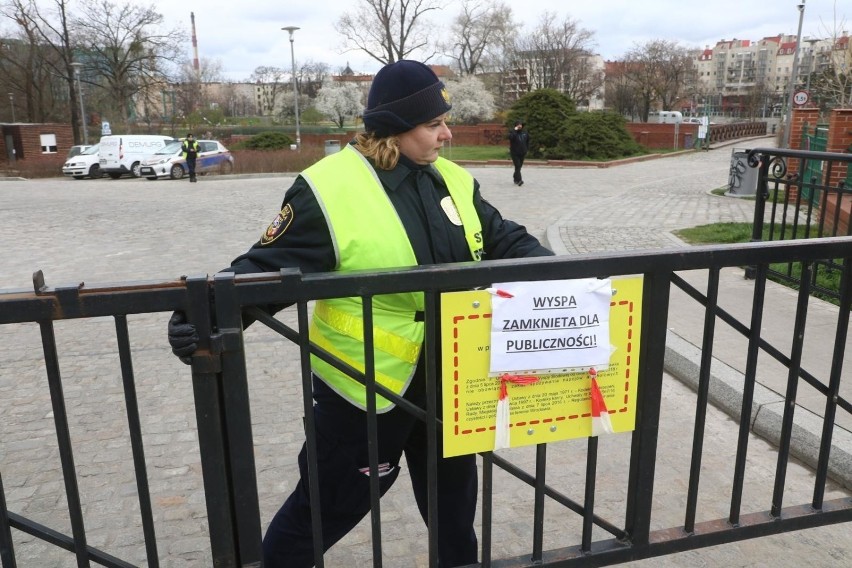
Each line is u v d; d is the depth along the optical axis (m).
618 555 2.01
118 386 4.47
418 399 1.92
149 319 5.90
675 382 4.26
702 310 5.16
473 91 55.78
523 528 2.83
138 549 2.75
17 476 3.34
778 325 4.76
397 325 1.82
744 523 2.13
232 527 1.69
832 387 2.13
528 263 1.67
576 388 1.81
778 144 26.28
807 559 2.58
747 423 2.06
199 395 1.57
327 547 2.09
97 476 3.33
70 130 34.59
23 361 4.98
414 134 1.81
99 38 43.31
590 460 1.91
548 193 15.48
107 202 15.51
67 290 1.45
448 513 2.08
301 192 1.75
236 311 1.54
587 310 1.75
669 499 3.00
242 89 97.00
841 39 18.86
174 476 3.32
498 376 1.72
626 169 23.28
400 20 48.91
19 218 12.74
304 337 1.59
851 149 9.89
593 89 65.38
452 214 1.91
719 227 8.89
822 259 1.96
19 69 43.81
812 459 3.21
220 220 12.07
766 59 98.50
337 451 1.92
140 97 49.25
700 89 88.50
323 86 66.06
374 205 1.76
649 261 1.77
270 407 4.10
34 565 2.66
